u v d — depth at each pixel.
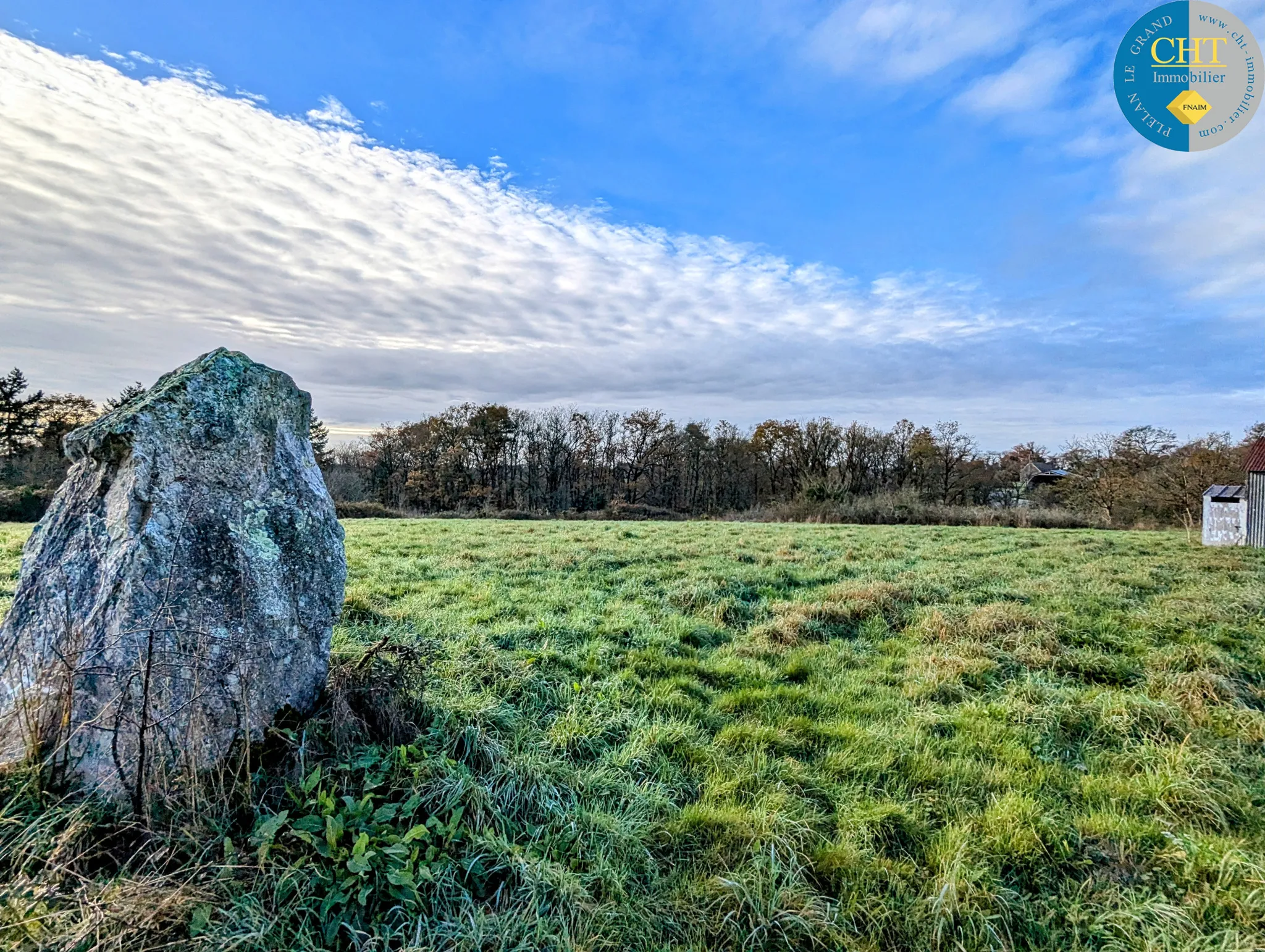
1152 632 7.11
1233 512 17.25
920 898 2.88
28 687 2.85
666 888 2.91
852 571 11.33
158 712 2.78
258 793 2.89
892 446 46.00
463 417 45.75
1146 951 2.62
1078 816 3.57
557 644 6.20
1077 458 37.19
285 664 3.40
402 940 2.40
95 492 3.19
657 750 4.14
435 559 11.05
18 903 2.07
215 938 2.16
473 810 3.12
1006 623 7.19
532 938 2.51
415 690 4.04
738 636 6.97
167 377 3.69
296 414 4.04
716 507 48.59
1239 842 3.24
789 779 3.88
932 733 4.61
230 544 3.29
